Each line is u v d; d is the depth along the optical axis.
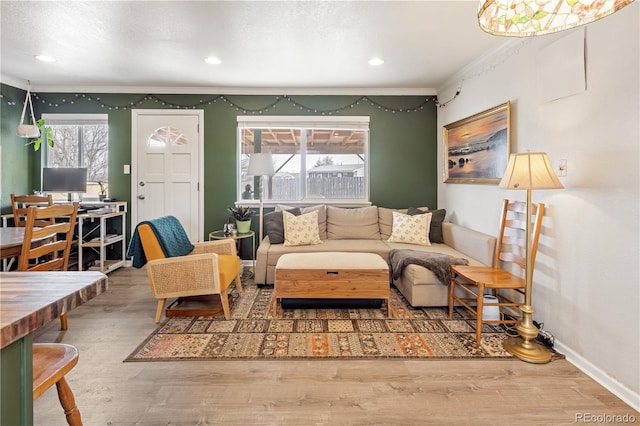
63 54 3.36
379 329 2.71
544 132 2.58
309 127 4.70
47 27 2.78
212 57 3.43
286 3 2.40
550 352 2.33
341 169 4.83
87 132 4.68
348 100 4.69
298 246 3.92
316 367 2.16
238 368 2.14
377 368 2.15
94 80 4.23
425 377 2.05
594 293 2.08
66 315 2.83
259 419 1.69
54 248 2.34
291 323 2.82
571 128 2.29
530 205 2.31
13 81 4.20
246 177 4.78
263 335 2.60
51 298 0.92
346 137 4.82
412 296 3.06
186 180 4.68
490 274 2.66
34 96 4.52
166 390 1.91
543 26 1.49
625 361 1.87
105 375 2.06
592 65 2.10
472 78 3.72
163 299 2.85
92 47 3.18
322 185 4.83
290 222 4.02
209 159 4.67
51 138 4.37
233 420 1.68
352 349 2.38
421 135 4.73
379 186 4.78
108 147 4.61
